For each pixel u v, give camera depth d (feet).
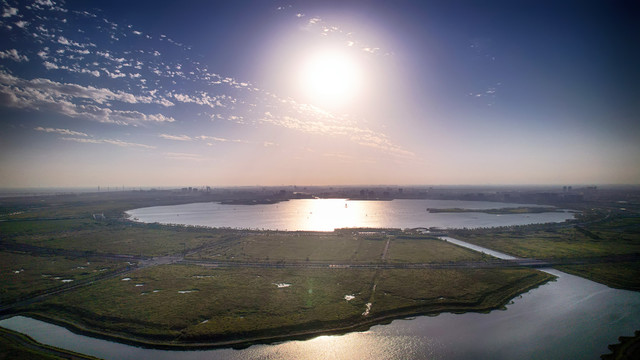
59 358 321.93
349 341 363.56
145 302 448.65
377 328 390.63
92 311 420.36
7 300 453.99
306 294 477.77
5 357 320.50
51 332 381.19
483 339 365.40
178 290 495.41
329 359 332.39
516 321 404.77
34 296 472.85
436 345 354.13
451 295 472.85
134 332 373.61
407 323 401.90
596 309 435.12
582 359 325.01
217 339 361.71
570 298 472.85
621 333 371.97
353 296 472.03
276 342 361.30
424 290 490.90
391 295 473.26
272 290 493.77
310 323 393.91
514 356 331.77
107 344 355.36
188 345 352.08
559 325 393.70
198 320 399.44
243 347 351.67
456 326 394.32
